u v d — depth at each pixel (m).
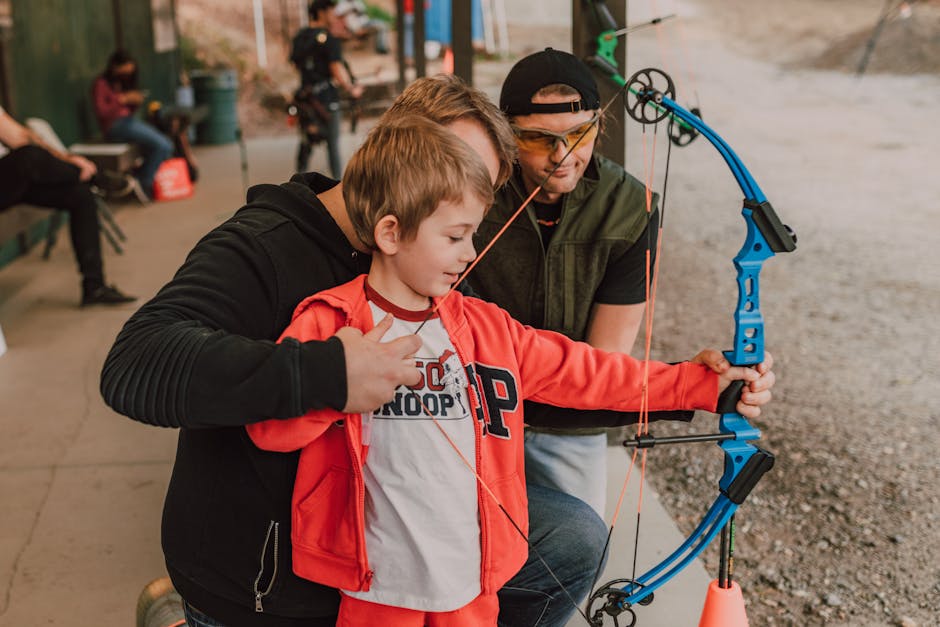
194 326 1.22
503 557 1.37
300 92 8.12
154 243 6.75
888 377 4.30
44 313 5.10
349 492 1.30
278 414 1.15
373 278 1.34
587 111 1.79
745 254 1.37
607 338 2.10
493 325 1.41
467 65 4.24
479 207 1.26
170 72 12.82
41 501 3.07
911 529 2.99
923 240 6.76
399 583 1.31
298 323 1.31
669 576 1.55
